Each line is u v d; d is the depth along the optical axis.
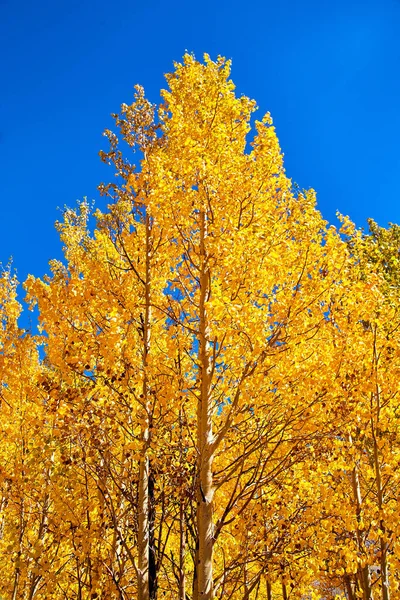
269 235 4.06
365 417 4.20
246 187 4.09
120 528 4.30
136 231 4.98
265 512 3.94
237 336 3.59
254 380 3.50
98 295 4.10
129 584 4.22
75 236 6.91
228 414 4.00
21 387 4.57
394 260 7.48
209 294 4.16
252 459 4.65
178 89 4.82
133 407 4.12
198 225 4.60
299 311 3.70
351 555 4.04
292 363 3.68
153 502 4.51
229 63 4.67
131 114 5.20
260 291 4.03
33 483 4.15
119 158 4.74
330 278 3.81
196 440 4.45
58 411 3.46
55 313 3.86
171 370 4.03
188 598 5.12
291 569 3.91
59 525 3.75
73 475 3.86
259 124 4.23
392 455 4.81
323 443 4.08
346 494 5.46
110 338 3.61
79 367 3.76
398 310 5.39
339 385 3.96
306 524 3.86
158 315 4.57
